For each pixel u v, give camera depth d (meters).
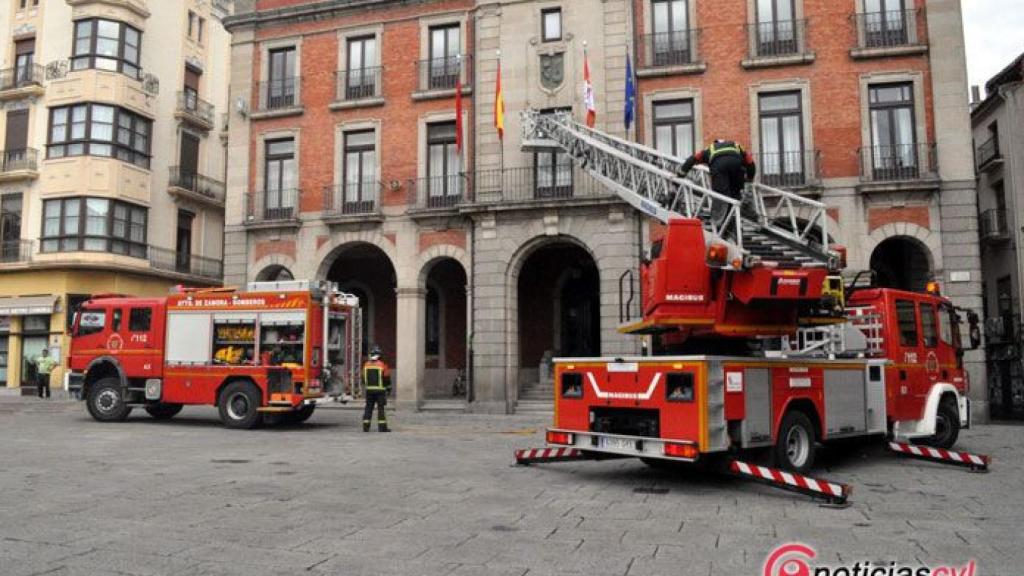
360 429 15.95
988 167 25.62
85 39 29.66
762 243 9.89
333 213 22.86
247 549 5.77
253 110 24.19
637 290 19.44
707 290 9.12
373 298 25.94
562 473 9.67
